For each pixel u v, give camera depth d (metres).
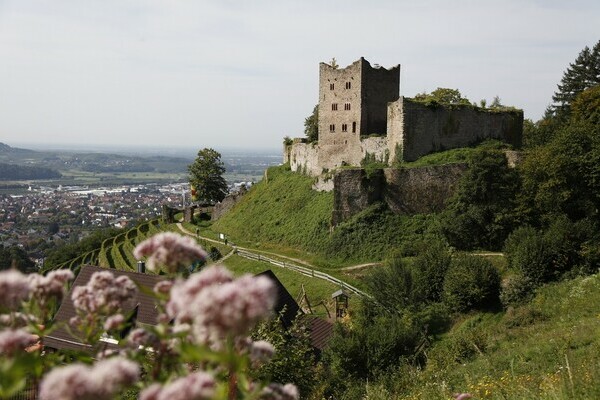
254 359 5.26
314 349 29.75
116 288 5.84
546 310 29.23
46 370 5.04
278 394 5.27
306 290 43.06
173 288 4.71
